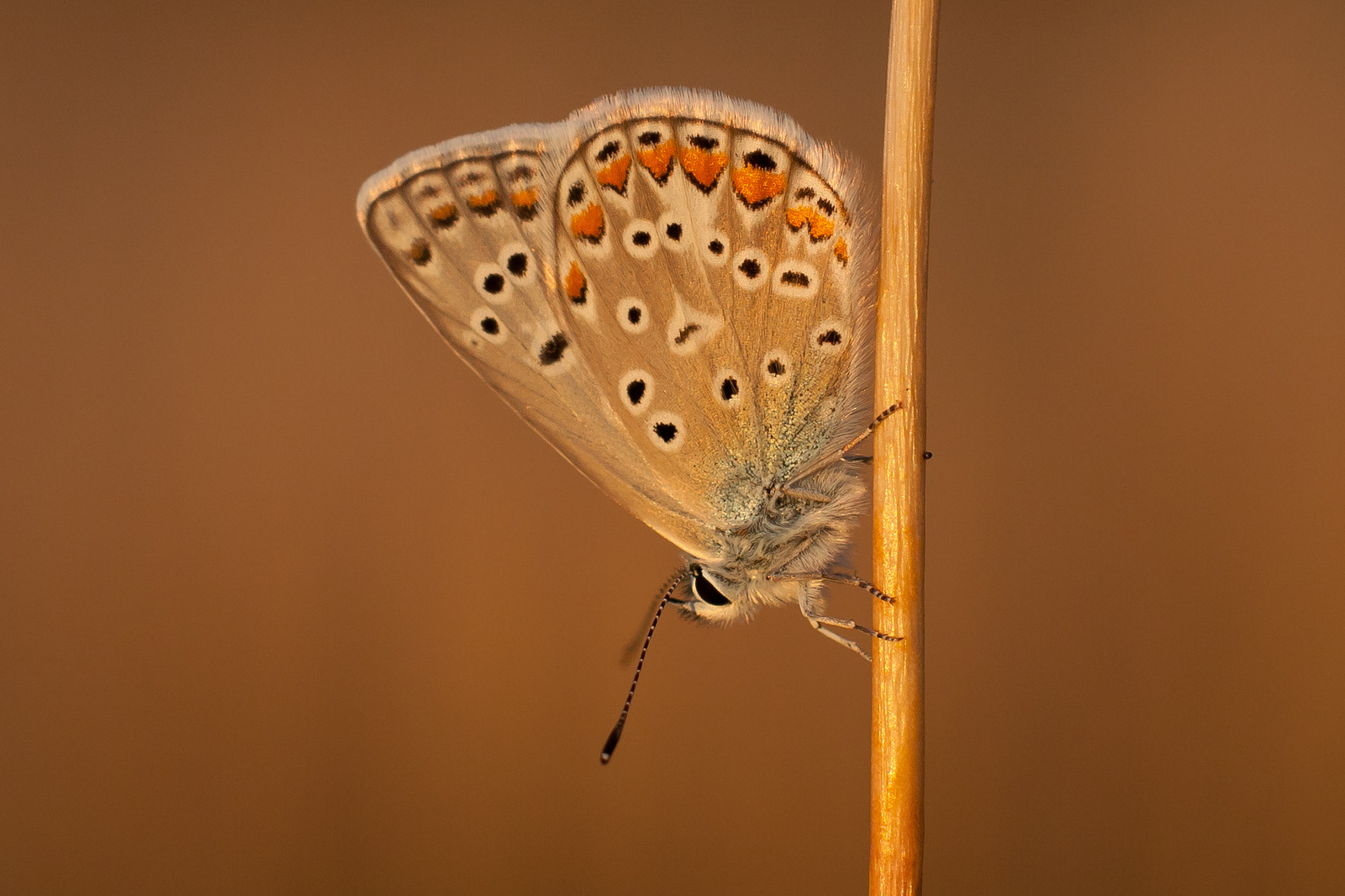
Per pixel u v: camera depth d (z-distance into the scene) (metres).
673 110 0.16
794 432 0.16
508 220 0.16
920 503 0.16
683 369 0.16
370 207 0.16
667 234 0.16
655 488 0.16
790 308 0.16
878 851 0.15
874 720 0.15
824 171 0.16
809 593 0.16
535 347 0.16
